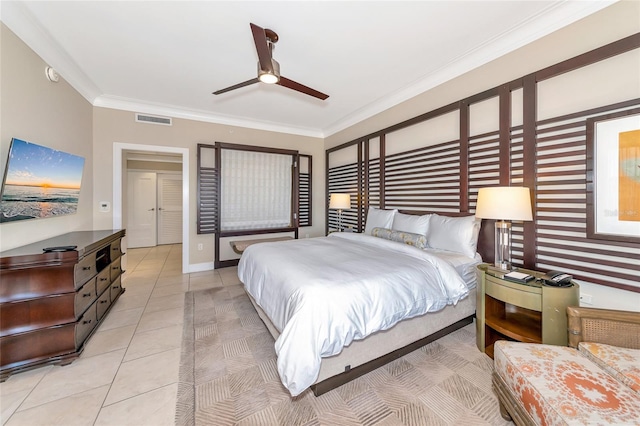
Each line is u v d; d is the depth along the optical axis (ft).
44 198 7.35
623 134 5.46
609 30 5.69
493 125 8.06
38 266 5.59
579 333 4.47
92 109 11.25
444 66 9.00
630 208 5.37
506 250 6.78
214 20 6.66
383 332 5.83
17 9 6.15
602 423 2.85
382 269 6.13
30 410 4.67
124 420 4.50
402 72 9.41
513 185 7.48
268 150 15.26
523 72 7.23
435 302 6.12
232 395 5.11
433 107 9.91
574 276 6.31
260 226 15.39
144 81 10.06
